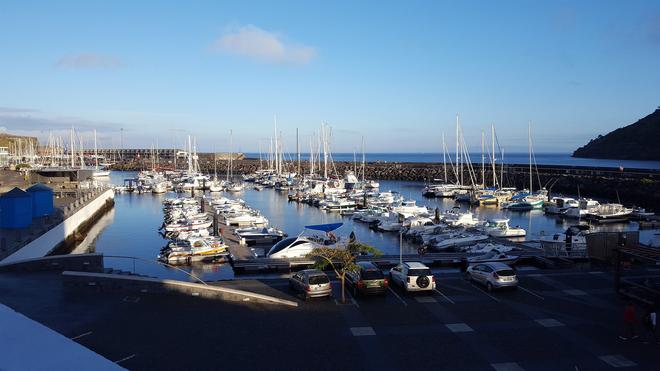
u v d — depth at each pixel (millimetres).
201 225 54281
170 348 15578
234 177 149750
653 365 15047
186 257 37438
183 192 104375
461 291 23719
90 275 20578
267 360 15117
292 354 15648
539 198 80500
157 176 125000
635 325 18250
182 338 16453
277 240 48750
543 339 17266
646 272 27672
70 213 47469
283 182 110625
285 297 22484
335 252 23594
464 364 15117
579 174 115188
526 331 18078
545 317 19703
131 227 58938
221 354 15383
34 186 49750
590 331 18094
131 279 20812
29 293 19969
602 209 67250
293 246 35406
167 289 21000
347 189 100875
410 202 71562
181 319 18250
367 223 62188
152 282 20922
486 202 83000
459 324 18828
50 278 22203
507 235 51438
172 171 148250
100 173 123375
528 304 21469
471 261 33250
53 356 5879
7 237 35594
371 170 156625
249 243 48125
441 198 94312
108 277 20688
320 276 22328
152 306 19484
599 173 111250
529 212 75188
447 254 35281
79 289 20594
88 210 58312
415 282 22938
